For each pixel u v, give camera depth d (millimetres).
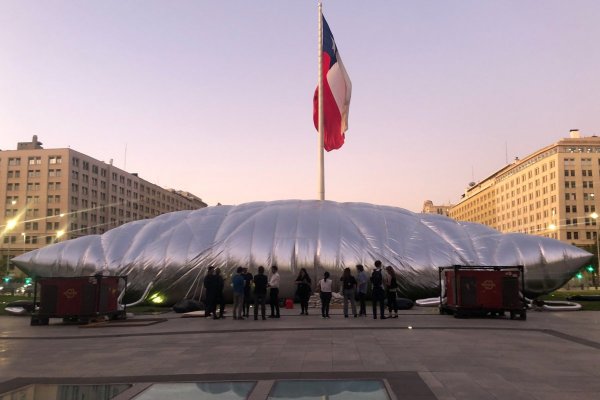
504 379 7492
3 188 107938
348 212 25812
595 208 114125
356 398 6461
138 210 137125
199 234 24797
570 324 15195
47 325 16734
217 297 17953
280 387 7070
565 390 6824
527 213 129250
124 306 19250
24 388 7328
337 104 30672
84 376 8148
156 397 6684
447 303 18234
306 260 23172
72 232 107562
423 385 7113
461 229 26391
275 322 16172
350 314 18906
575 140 116688
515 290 16844
